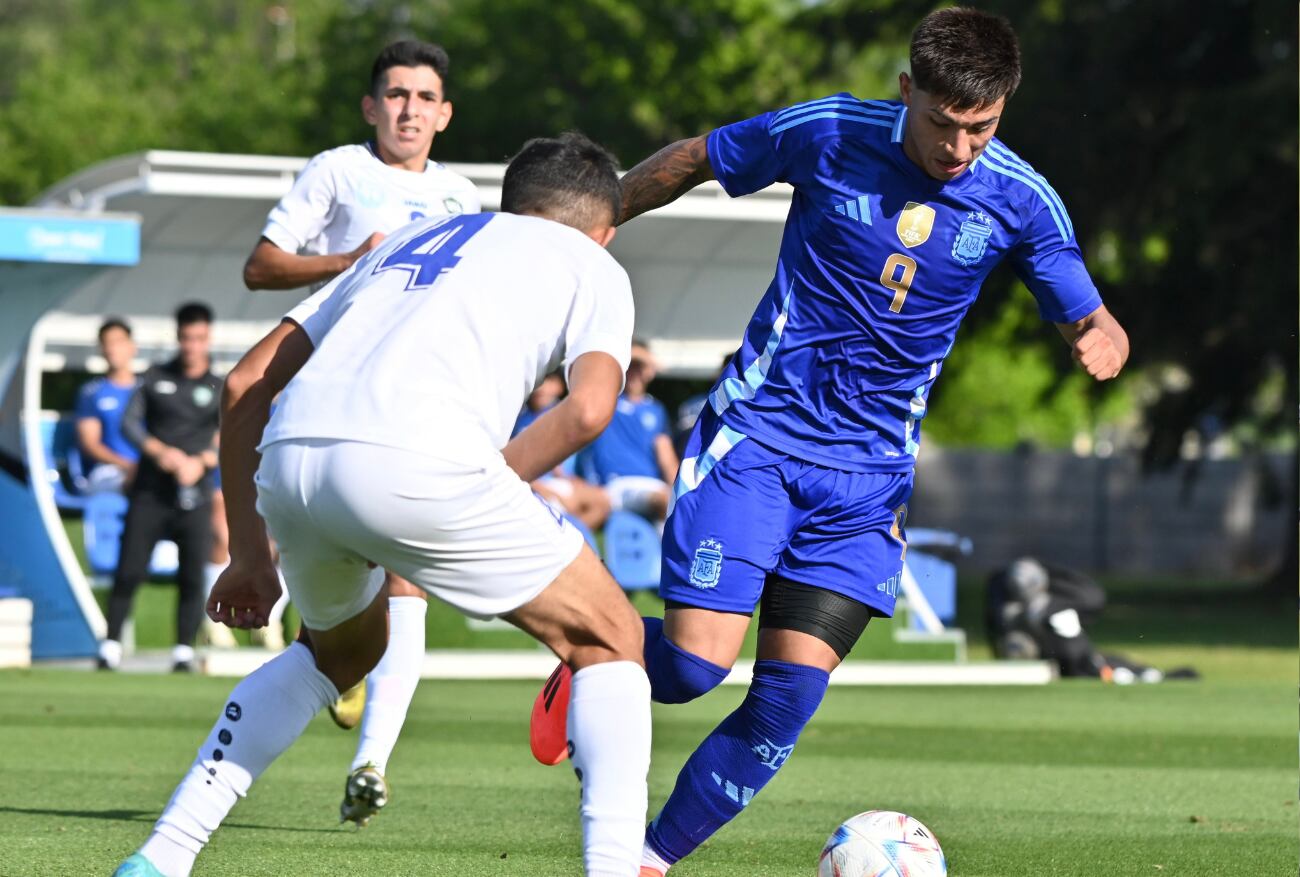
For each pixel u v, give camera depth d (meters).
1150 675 41.47
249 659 37.34
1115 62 68.69
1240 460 109.31
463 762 23.97
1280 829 18.78
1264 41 64.19
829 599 13.89
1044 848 17.34
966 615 67.62
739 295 51.62
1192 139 64.12
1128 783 22.80
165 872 11.70
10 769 21.81
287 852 16.11
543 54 103.69
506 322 11.35
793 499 14.00
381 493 10.84
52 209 44.09
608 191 12.48
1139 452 80.44
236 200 45.81
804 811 19.84
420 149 19.00
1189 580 98.62
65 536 40.81
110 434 42.59
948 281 13.93
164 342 50.50
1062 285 14.21
